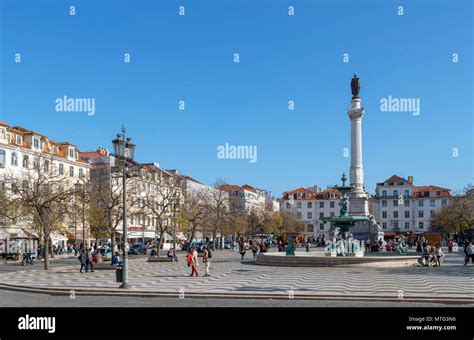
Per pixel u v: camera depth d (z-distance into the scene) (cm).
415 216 14212
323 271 3550
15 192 4662
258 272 3516
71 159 7519
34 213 4606
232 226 9675
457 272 3419
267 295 2195
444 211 10400
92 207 6006
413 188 14450
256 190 17038
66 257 6316
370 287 2477
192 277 3155
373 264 3838
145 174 8125
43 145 7025
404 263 3972
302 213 15625
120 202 5769
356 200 7569
